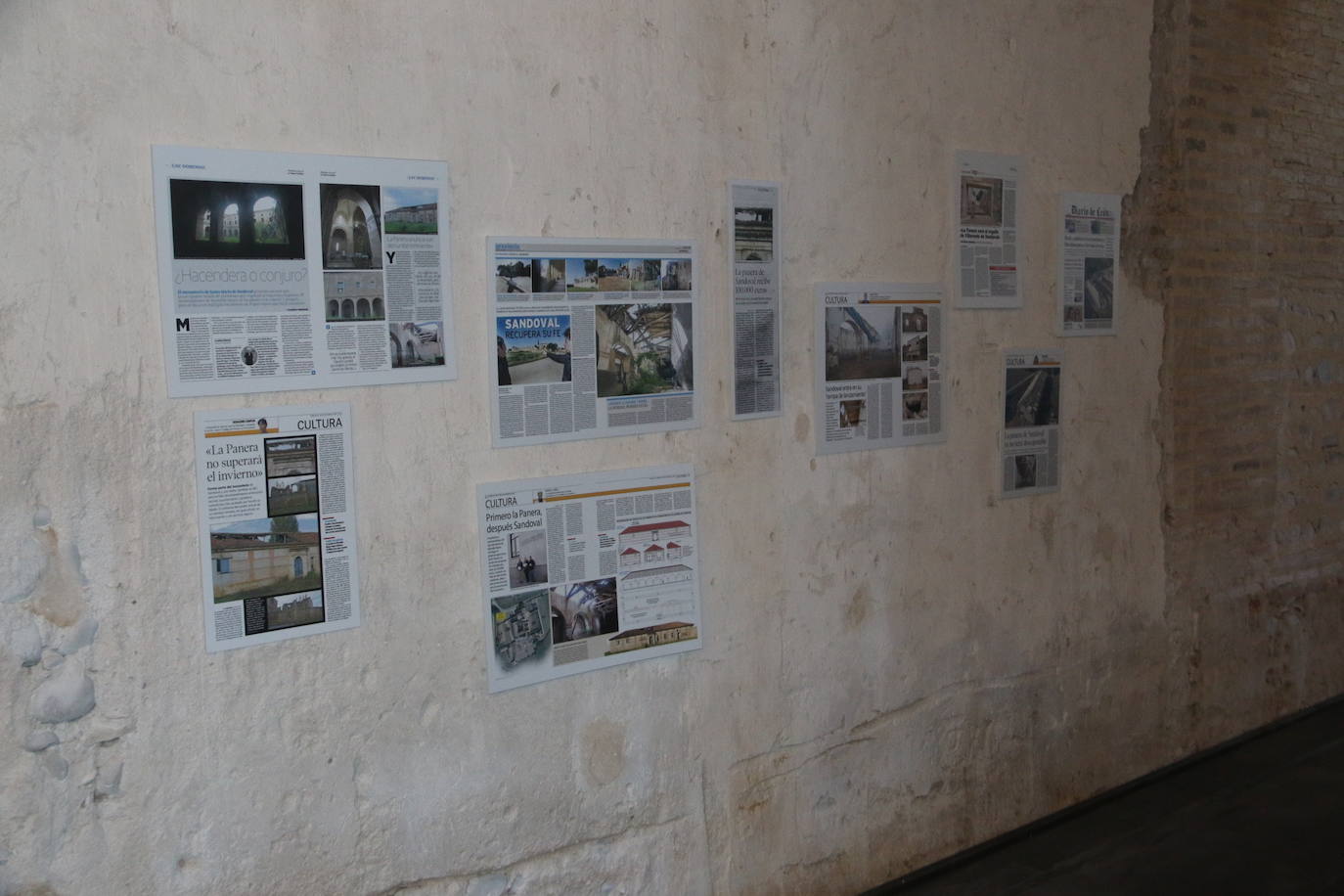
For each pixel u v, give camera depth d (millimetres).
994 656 4090
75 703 2318
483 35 2770
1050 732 4305
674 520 3195
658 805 3221
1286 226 5113
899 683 3801
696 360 3213
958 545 3945
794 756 3529
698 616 3260
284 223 2512
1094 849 4062
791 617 3494
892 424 3703
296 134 2523
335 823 2658
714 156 3213
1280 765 4816
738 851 3408
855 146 3541
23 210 2217
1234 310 4914
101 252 2303
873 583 3701
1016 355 4070
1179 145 4598
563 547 2994
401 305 2684
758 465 3377
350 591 2650
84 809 2340
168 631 2420
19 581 2246
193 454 2432
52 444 2270
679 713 3250
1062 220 4172
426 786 2793
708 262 3223
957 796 4004
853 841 3701
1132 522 4555
